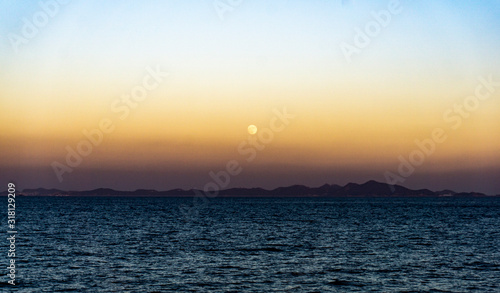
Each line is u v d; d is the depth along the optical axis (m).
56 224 70.94
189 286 27.38
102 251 40.31
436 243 47.09
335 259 36.59
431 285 28.06
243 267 33.09
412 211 126.31
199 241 47.97
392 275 30.69
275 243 46.44
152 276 29.95
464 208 153.88
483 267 33.44
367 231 59.97
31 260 35.50
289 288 27.17
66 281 28.48
